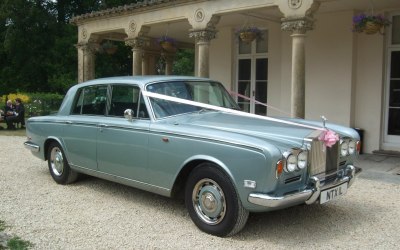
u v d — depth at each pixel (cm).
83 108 638
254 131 471
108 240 445
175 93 556
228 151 434
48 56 3003
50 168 695
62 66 2961
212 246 429
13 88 3041
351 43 1010
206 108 564
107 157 573
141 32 1183
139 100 541
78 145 621
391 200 595
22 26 2894
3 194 626
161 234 462
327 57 1053
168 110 534
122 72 3341
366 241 445
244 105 1289
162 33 1435
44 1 3070
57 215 527
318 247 428
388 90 998
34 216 523
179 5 1048
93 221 505
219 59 1321
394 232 471
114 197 605
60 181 677
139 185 538
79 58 1418
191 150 466
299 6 817
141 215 526
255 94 1261
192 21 1022
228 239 448
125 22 1218
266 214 531
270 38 1200
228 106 597
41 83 3089
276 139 444
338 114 1042
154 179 513
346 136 505
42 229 477
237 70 1302
